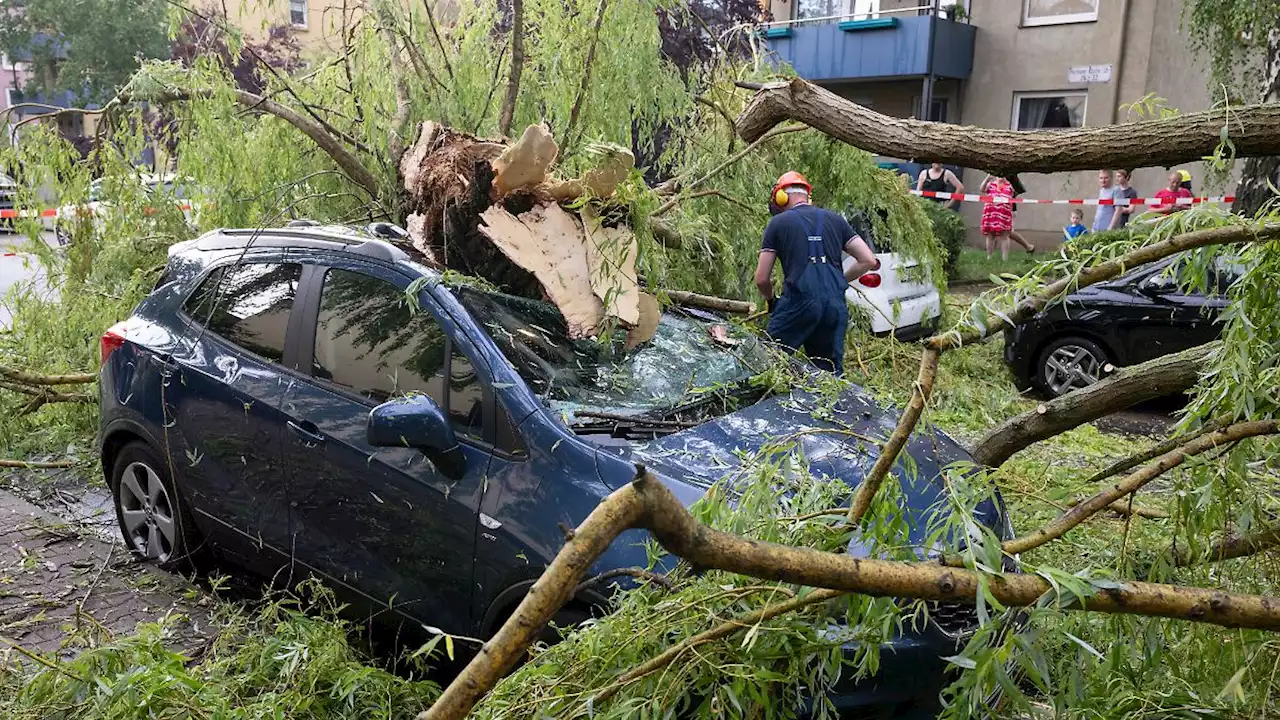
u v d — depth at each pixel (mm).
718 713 2303
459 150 4469
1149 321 8148
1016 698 2023
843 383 4164
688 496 2996
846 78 19359
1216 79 11391
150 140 6309
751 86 3945
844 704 2719
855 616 2283
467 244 3955
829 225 5922
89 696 2787
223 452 4098
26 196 6098
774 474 2518
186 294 4523
